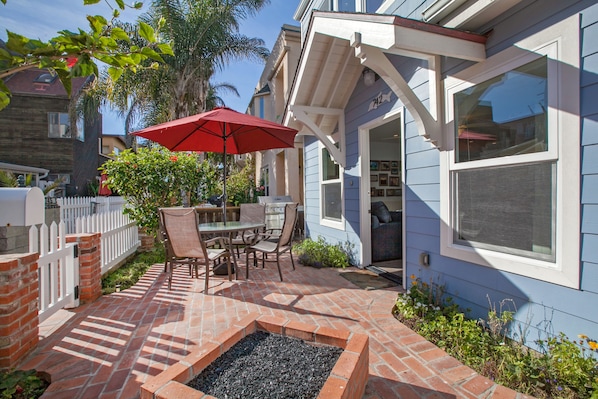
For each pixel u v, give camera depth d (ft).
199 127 15.85
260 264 17.22
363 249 16.15
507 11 8.16
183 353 7.64
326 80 16.70
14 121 40.11
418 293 10.53
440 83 10.34
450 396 6.11
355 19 9.78
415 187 11.98
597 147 6.45
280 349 6.26
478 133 9.14
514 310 8.13
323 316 9.87
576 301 6.82
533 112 7.62
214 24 33.76
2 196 8.47
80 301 10.94
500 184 8.55
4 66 4.47
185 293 12.21
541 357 6.92
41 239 9.16
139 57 5.16
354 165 16.89
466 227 9.68
